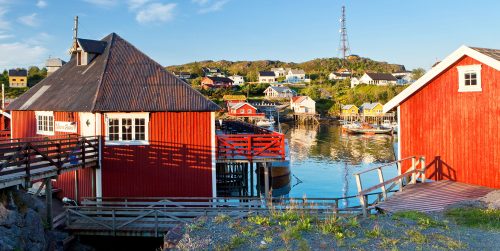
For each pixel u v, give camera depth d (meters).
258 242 10.13
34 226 13.76
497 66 14.86
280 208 15.16
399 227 11.14
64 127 19.66
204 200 19.03
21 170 14.20
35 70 135.50
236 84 149.50
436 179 16.89
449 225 11.34
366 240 10.08
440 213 12.55
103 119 18.58
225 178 28.53
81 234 15.70
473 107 15.84
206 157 19.00
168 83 19.52
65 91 20.42
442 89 16.75
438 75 16.84
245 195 27.47
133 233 15.53
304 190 31.16
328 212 13.79
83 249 15.54
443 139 16.72
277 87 130.62
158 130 18.80
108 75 19.81
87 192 19.11
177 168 18.91
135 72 20.02
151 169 18.81
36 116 20.84
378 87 123.31
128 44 21.80
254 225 11.46
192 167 18.95
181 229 11.41
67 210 15.94
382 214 12.92
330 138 68.62
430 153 17.09
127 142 18.70
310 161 44.53
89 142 17.97
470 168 15.95
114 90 19.05
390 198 14.45
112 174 18.69
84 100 18.88
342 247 9.67
